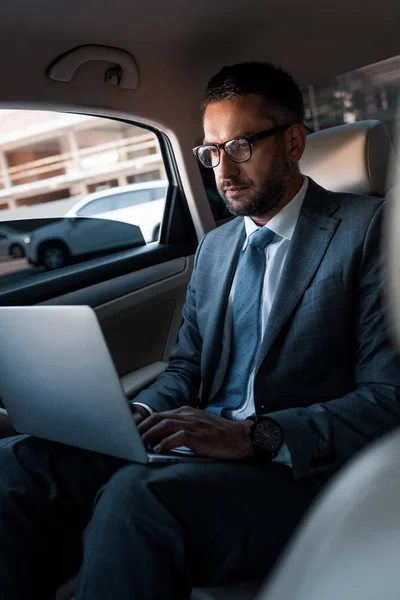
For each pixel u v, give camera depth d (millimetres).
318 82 2605
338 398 1410
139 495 1128
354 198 1543
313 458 1252
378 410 1308
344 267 1438
